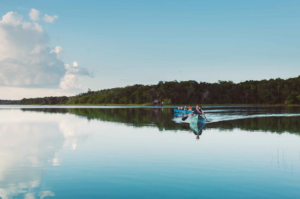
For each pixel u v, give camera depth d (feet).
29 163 31.55
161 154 35.50
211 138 48.65
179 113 137.59
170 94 365.61
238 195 21.36
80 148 40.29
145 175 26.43
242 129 61.93
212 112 148.15
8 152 37.81
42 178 25.94
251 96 388.78
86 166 29.91
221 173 27.02
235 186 23.31
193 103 373.81
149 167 29.27
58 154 36.27
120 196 21.20
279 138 48.57
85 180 25.09
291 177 25.76
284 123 76.33
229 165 29.96
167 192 21.99
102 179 25.32
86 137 51.31
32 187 23.49
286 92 339.36
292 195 21.36
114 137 50.70
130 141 45.88
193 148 39.32
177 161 31.76
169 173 27.04
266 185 23.57
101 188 22.97
